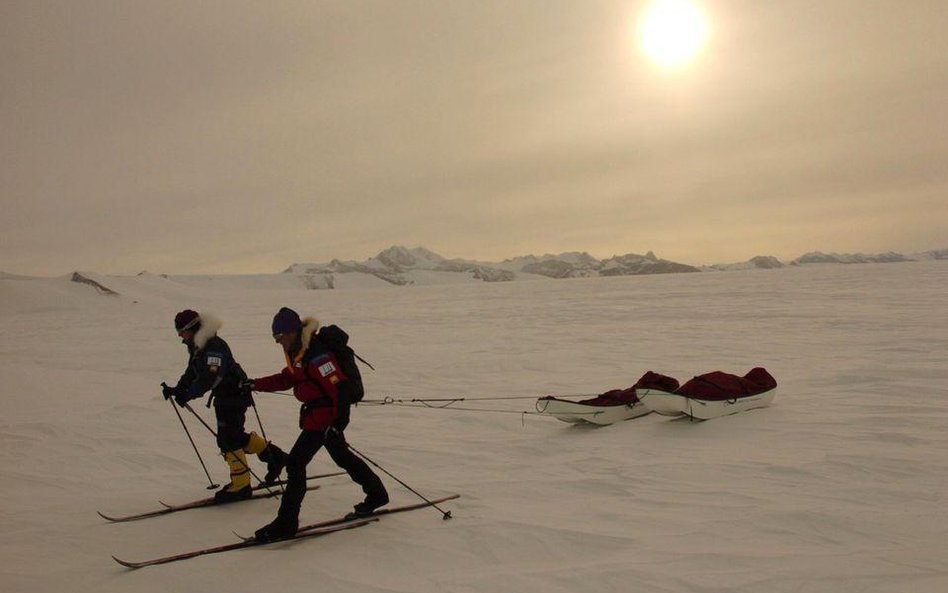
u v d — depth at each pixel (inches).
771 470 261.6
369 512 218.4
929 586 156.3
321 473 290.8
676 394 354.3
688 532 197.5
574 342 861.2
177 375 757.3
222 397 240.8
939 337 658.2
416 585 165.9
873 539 187.9
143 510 240.4
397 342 1008.9
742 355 645.3
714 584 159.8
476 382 579.8
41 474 298.2
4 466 313.7
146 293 4603.8
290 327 208.5
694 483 251.6
